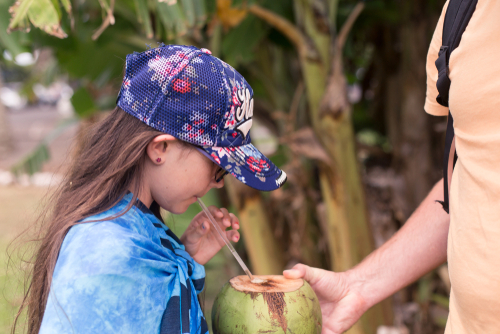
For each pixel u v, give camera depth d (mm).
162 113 947
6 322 2037
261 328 1010
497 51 862
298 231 3023
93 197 942
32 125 16797
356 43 3693
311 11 2297
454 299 1007
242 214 2727
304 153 2416
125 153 947
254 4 2006
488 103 870
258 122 3205
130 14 2566
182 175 973
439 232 1299
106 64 3012
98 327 827
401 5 2779
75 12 2457
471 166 913
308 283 1188
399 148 3018
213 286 3826
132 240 904
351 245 2467
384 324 2715
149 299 902
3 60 2680
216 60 1011
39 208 1208
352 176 2422
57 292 836
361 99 3781
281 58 3160
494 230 871
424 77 2713
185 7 1739
